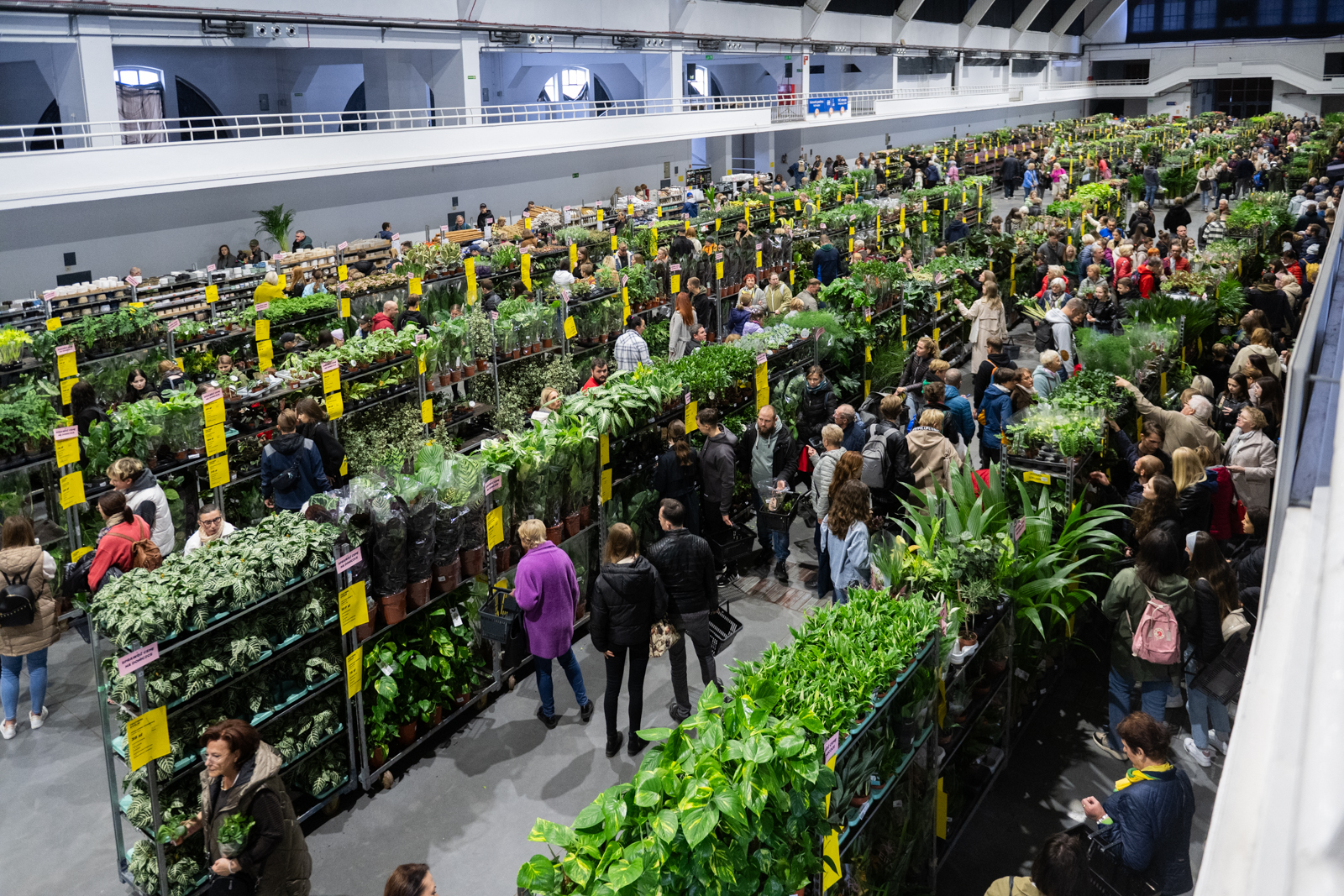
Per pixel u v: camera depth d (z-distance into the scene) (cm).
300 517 566
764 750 335
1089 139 4191
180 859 494
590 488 737
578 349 1157
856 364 1124
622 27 3000
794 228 1758
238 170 1925
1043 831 536
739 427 866
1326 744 64
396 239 2094
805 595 802
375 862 536
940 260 1398
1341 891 52
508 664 703
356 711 574
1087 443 682
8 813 582
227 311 1284
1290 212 1847
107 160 1703
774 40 3744
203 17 1886
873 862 435
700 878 319
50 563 652
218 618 496
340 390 873
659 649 600
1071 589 621
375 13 2241
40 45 1922
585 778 602
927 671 461
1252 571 581
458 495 620
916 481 783
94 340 1008
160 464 807
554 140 2691
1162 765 413
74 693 706
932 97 4662
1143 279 1289
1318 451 121
